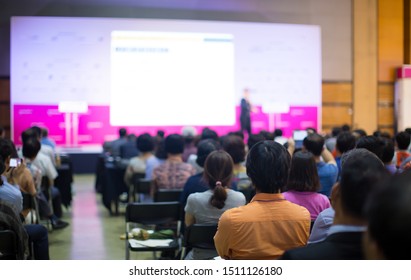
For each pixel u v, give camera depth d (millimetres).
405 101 12156
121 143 7977
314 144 3869
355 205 1324
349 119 12219
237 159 4324
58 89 10828
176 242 3654
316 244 1410
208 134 5887
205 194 3105
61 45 10828
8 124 10891
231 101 11422
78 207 7434
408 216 871
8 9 10844
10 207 2900
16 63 10664
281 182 2119
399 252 886
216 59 11367
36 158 5398
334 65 12156
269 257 2070
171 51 11195
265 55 11562
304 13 11961
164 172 4699
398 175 950
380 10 12352
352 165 1374
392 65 12445
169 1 11383
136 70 11070
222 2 11586
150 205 3744
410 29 12438
